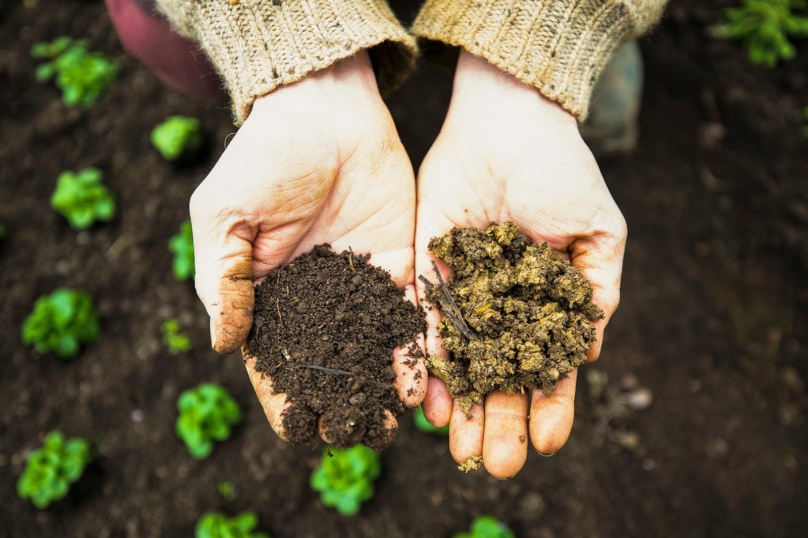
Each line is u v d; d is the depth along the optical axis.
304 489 0.45
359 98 0.35
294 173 0.32
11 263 0.52
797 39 0.58
